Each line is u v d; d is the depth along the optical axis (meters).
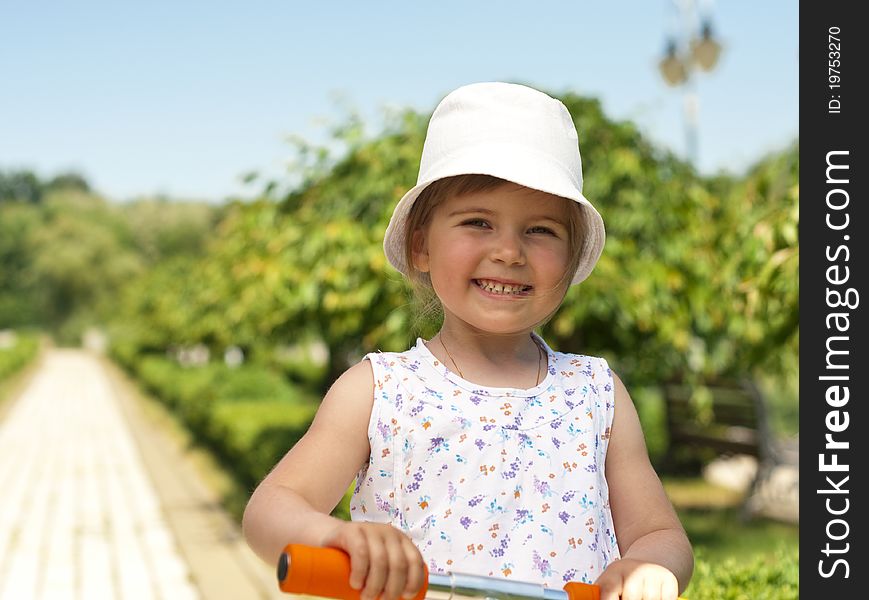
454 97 1.47
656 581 1.25
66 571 5.66
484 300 1.43
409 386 1.45
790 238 3.25
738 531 6.27
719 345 5.47
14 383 25.05
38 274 61.88
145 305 24.23
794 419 10.44
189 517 7.25
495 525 1.40
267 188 5.38
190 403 12.19
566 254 1.47
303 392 15.14
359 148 4.98
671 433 7.80
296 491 1.34
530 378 1.52
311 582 1.05
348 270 4.67
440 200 1.46
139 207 71.56
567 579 1.40
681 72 8.56
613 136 5.10
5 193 89.44
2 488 8.70
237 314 5.97
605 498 1.51
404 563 1.07
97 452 11.30
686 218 5.14
